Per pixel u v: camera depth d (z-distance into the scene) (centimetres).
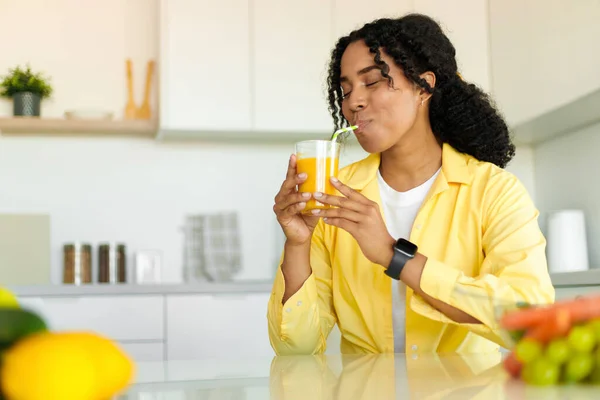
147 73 366
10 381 41
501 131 159
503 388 69
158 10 348
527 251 131
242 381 86
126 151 363
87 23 364
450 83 153
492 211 142
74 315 295
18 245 341
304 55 344
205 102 336
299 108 342
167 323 303
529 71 318
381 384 77
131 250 358
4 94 348
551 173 369
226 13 340
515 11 328
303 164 128
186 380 89
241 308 309
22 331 44
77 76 361
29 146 355
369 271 149
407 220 154
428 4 352
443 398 64
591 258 332
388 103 144
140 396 74
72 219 355
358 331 150
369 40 144
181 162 367
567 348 69
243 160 372
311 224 138
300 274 140
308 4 345
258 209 371
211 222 364
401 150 152
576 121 327
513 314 73
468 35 354
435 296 123
